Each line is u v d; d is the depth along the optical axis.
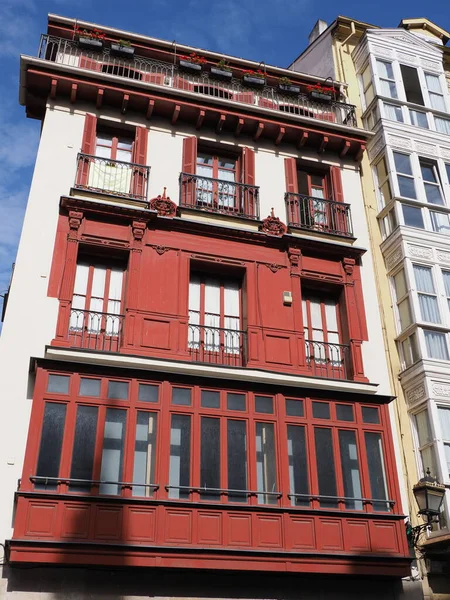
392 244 16.95
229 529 11.94
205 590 11.92
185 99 17.23
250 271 15.56
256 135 17.77
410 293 15.96
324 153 18.45
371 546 12.55
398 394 15.40
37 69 16.27
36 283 13.88
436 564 13.58
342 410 13.91
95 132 16.47
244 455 12.79
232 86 18.83
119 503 11.59
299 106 19.20
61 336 13.38
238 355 14.73
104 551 11.17
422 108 19.48
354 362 15.16
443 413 14.73
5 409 12.35
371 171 18.75
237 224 16.11
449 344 15.56
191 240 15.46
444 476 13.80
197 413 12.90
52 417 12.05
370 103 19.44
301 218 17.02
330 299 16.47
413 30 23.00
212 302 15.48
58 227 14.66
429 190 18.17
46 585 11.12
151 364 13.36
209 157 17.62
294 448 13.20
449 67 22.16
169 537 11.57
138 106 17.02
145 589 11.61
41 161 15.52
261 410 13.38
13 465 11.88
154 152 16.72
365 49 20.39
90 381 12.62
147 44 18.67
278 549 11.96
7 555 11.07
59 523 11.18
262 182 17.28
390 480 13.40
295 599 12.34
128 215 15.07
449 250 17.02
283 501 12.50
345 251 16.47
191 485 12.19
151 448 12.35
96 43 17.47
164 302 14.44
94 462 11.87
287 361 14.66
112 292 14.77
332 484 13.02
